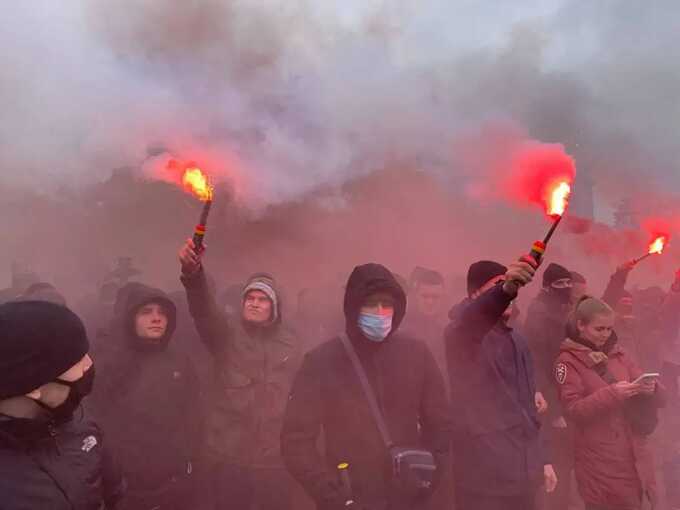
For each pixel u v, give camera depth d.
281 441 2.18
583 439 2.72
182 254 2.54
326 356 2.21
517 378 2.53
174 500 2.66
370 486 2.10
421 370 2.25
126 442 2.58
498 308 2.20
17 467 1.34
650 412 2.65
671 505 4.12
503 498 2.41
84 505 1.43
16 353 1.33
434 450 2.19
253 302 3.00
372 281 2.17
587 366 2.77
